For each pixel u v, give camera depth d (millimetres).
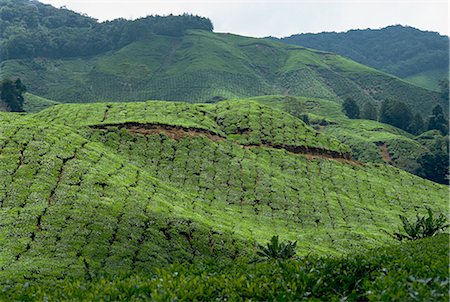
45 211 47469
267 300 15664
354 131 196375
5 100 178000
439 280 15156
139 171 69500
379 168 107938
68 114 97250
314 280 16797
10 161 56719
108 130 86938
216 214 66000
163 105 106938
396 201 90562
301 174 91250
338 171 97562
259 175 85000
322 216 76250
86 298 15898
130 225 49406
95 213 49438
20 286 19234
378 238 67438
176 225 53000
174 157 83625
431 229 53594
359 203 85562
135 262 43281
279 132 104688
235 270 19172
